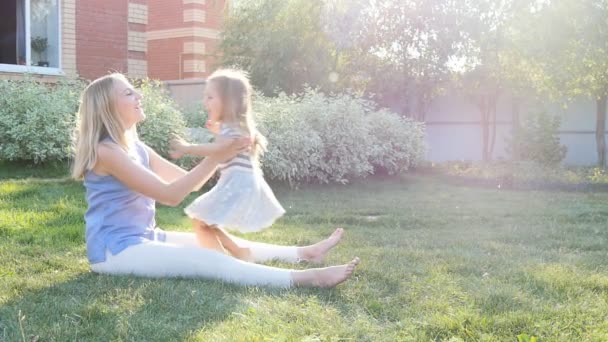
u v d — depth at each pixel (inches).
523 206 309.7
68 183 311.0
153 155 165.6
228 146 141.3
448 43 534.3
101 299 127.2
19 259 163.6
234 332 109.8
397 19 540.7
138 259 143.2
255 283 140.9
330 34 543.2
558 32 511.8
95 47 471.5
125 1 488.1
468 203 320.8
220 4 737.0
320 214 272.5
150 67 786.8
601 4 502.0
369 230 232.2
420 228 245.0
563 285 146.6
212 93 163.9
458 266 165.3
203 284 138.3
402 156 441.7
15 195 266.2
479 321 117.6
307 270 141.9
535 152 520.4
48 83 431.2
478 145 604.1
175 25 760.3
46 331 108.3
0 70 412.2
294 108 396.2
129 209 148.3
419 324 116.8
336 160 400.5
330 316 120.7
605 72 515.8
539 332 114.0
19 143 350.0
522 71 542.9
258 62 557.0
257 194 161.0
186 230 220.1
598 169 504.1
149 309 121.8
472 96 561.9
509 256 183.3
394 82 548.1
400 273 155.0
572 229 240.4
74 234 195.9
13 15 429.7
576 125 590.2
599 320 121.6
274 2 577.0
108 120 143.8
